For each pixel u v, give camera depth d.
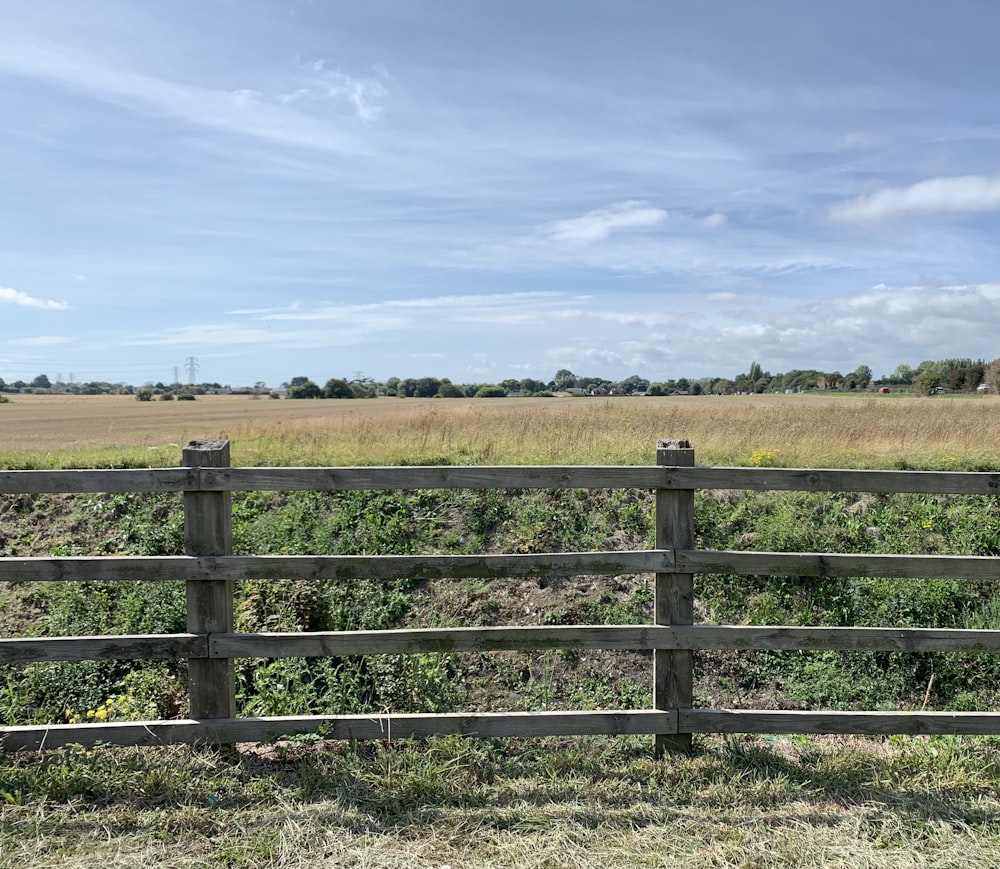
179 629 6.25
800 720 3.78
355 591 6.67
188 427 30.73
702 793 3.50
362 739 3.79
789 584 6.88
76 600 6.61
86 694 5.61
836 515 8.39
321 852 3.02
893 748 4.08
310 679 5.39
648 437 13.05
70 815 3.25
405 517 8.35
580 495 8.79
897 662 5.89
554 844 3.09
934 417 19.17
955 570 3.71
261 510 8.51
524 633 3.74
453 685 5.42
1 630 6.48
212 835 3.15
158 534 7.96
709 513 8.43
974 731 3.77
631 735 4.09
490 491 8.77
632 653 5.97
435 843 3.09
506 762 3.79
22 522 8.40
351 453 11.16
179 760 3.63
